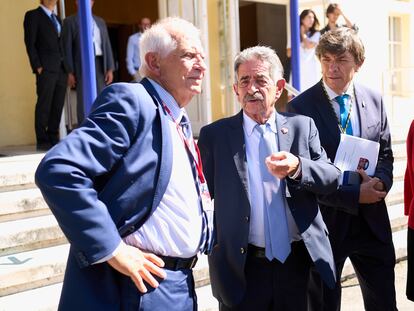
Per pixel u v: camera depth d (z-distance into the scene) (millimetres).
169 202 1782
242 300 2381
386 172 2783
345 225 2758
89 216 1561
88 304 1650
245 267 2383
